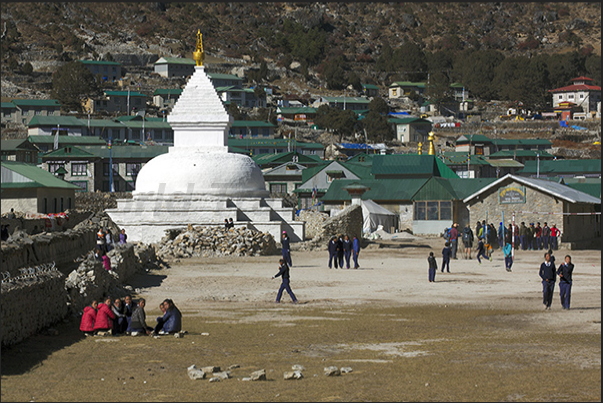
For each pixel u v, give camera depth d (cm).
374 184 10550
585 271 5166
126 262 4491
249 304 3516
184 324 2922
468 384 1894
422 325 2859
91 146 16912
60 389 1861
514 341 2503
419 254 6900
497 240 7794
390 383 1909
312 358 2248
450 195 9719
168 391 1839
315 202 11938
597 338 2555
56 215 7494
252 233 6631
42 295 2692
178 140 8488
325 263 5881
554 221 8062
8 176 8506
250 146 19100
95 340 2567
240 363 2184
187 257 6288
